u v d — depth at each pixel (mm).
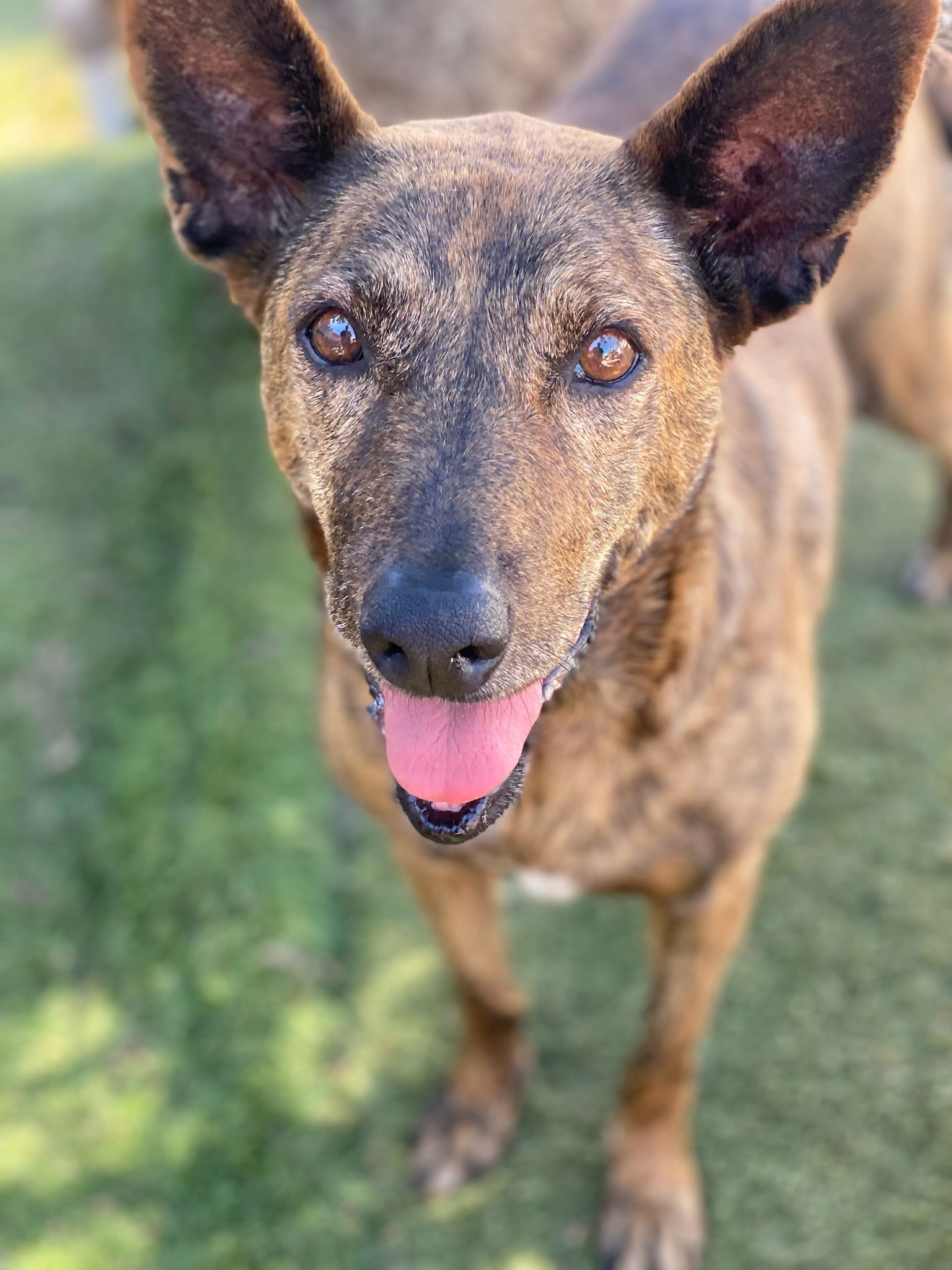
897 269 589
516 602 297
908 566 746
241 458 871
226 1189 490
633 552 359
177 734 684
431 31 900
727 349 376
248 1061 525
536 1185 485
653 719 392
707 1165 480
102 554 826
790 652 440
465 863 443
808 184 351
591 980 555
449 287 320
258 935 569
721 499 407
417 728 329
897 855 578
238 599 755
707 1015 464
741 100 336
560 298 320
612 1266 453
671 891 433
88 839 645
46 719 710
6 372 990
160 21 350
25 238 1133
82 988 577
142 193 1144
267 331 371
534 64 930
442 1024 544
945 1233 442
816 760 630
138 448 913
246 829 617
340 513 320
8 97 2010
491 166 340
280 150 371
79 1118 524
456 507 294
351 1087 523
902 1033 507
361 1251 469
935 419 657
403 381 318
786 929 556
